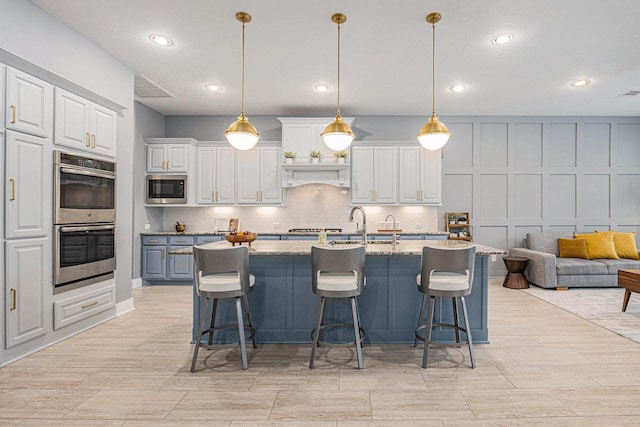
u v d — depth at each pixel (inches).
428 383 93.3
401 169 224.1
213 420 76.9
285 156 217.2
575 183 238.1
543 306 166.9
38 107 110.0
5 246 101.4
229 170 225.9
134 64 154.7
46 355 110.4
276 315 122.2
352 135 121.5
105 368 101.9
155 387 91.1
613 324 140.2
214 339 121.7
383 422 76.2
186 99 204.5
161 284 217.8
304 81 174.7
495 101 206.5
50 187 115.1
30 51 108.9
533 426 74.9
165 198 218.1
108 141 140.9
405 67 157.9
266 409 81.1
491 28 124.0
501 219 237.9
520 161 237.8
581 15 115.3
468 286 102.4
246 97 199.8
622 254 209.0
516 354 112.1
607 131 237.9
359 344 102.0
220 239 215.3
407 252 111.7
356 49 140.8
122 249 154.8
